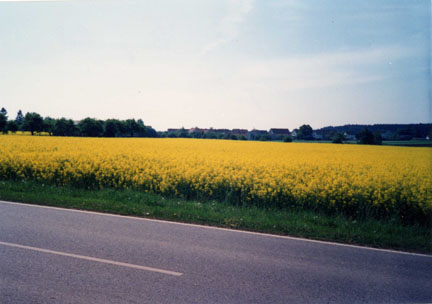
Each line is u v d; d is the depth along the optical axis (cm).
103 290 403
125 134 5025
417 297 415
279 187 971
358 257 549
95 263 479
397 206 895
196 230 666
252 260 514
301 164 1445
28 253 505
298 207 941
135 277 440
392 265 519
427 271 500
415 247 616
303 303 391
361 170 1322
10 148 1745
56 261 480
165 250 541
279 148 2438
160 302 380
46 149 1809
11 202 856
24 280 420
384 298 409
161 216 773
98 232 625
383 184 1040
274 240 622
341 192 935
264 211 901
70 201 881
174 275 450
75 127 4122
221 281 438
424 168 1426
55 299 378
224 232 660
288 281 446
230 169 1254
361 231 701
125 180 1169
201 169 1238
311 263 512
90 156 1480
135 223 702
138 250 536
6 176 1234
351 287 436
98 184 1185
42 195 945
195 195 1077
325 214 916
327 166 1424
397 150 2334
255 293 410
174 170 1164
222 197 1040
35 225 653
